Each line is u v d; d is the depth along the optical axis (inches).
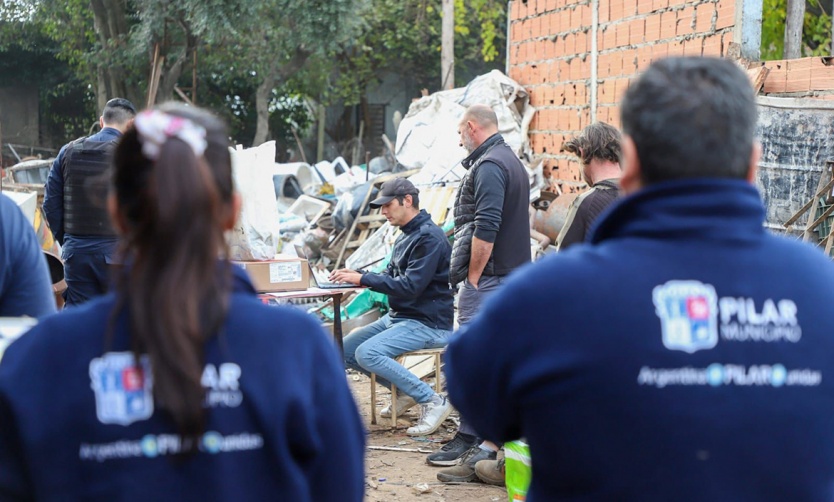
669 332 58.2
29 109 954.7
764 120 271.4
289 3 674.2
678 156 59.9
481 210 190.5
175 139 58.7
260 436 58.6
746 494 57.3
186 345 55.8
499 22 895.1
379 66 938.1
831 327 59.9
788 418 58.1
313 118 1007.6
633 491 57.7
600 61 387.2
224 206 62.7
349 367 230.4
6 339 70.1
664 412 57.3
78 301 207.2
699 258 59.7
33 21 853.2
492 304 63.6
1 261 79.7
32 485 58.5
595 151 155.8
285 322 61.1
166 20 699.4
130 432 57.1
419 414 241.3
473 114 197.2
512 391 61.9
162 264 57.4
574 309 59.2
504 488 186.5
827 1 490.9
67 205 204.7
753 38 298.5
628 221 62.7
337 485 61.9
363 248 386.9
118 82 780.6
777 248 61.6
